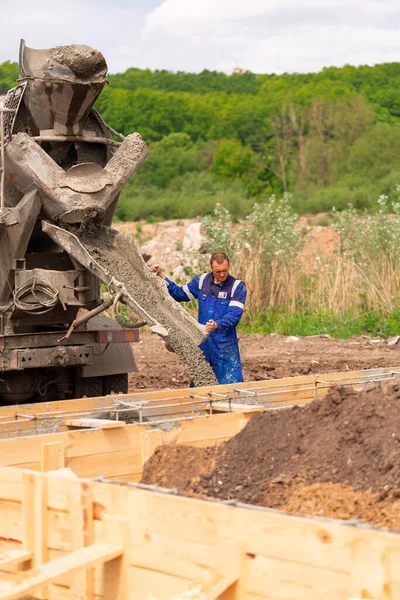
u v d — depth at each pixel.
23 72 13.61
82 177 13.57
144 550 6.56
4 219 13.21
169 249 38.53
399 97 122.12
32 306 13.25
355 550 5.55
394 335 25.11
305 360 21.30
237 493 8.02
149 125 111.62
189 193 76.75
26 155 13.27
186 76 156.62
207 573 6.08
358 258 27.56
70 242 13.22
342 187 71.00
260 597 5.98
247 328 26.84
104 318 15.21
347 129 87.69
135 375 19.73
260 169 91.25
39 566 6.50
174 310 13.12
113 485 6.79
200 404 11.34
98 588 6.80
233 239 28.56
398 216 28.14
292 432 8.66
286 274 27.67
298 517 5.84
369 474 7.62
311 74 143.75
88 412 10.68
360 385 12.87
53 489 7.12
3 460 8.67
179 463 8.84
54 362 13.59
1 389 14.45
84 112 13.91
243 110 114.06
